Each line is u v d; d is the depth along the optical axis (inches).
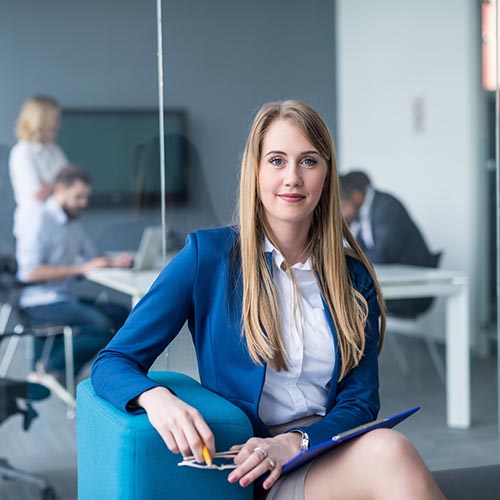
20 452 93.3
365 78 139.1
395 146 141.6
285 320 59.4
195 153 95.0
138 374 53.6
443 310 119.6
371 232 134.1
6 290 92.1
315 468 52.6
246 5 97.2
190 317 60.0
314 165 58.6
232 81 96.4
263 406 58.7
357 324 60.4
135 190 94.3
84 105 92.7
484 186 126.8
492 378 114.7
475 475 66.9
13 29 90.6
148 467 49.7
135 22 93.0
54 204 92.9
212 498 51.1
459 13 129.8
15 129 91.4
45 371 94.0
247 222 58.8
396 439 50.5
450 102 134.0
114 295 95.0
